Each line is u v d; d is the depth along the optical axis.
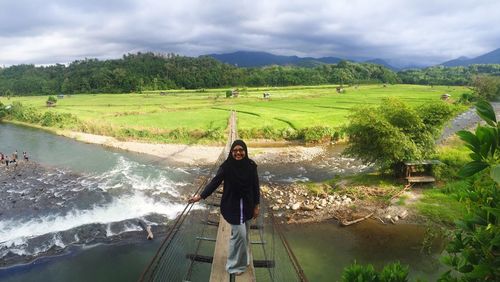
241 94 83.00
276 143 36.28
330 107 57.06
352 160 28.31
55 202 18.27
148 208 17.58
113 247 13.59
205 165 27.42
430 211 15.68
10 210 17.02
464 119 46.44
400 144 18.11
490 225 2.42
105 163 27.81
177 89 112.31
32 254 13.00
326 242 13.76
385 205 16.70
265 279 8.78
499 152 2.16
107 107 61.31
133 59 143.25
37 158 29.36
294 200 18.19
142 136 37.88
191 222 12.74
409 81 136.00
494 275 2.32
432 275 11.50
